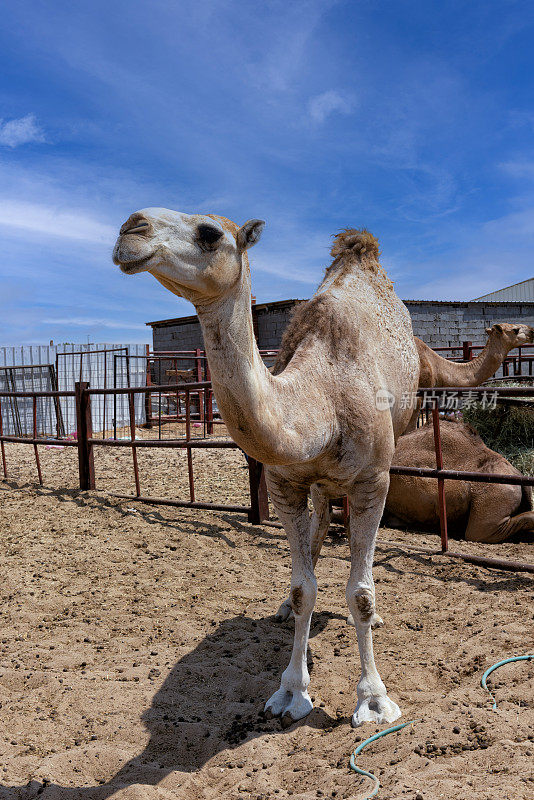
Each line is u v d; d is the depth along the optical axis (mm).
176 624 4289
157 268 2148
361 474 3176
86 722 3107
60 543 6109
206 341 2385
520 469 7484
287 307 19453
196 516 7082
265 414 2432
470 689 3152
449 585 4824
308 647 3887
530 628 3896
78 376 17578
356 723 2924
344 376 3080
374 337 3527
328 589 4871
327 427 2842
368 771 2527
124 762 2793
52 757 2789
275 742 2883
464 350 12797
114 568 5469
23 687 3486
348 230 4113
